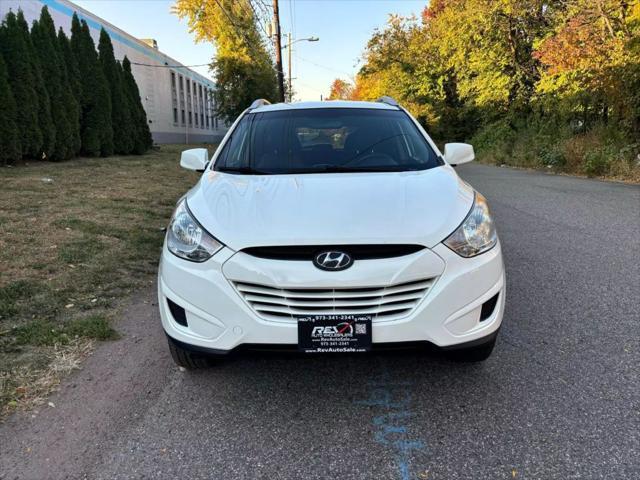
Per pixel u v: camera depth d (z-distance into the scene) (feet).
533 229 21.89
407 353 8.00
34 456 7.20
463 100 95.96
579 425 7.77
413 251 7.75
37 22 47.14
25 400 8.57
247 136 12.34
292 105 13.73
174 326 8.38
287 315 7.76
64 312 12.30
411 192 9.07
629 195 31.50
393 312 7.73
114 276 15.03
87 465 7.04
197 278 8.00
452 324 7.87
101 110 56.13
